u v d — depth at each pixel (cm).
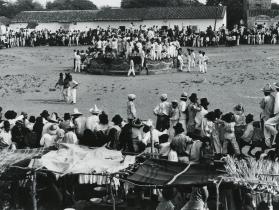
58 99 3189
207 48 6372
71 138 1659
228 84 3541
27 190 1509
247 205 1325
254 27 7544
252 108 2759
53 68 4741
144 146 1639
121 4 11244
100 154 1445
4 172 1388
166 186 1219
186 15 7900
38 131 1789
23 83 3828
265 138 1884
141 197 1505
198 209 1280
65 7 15125
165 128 2138
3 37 7225
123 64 4169
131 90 3409
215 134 1788
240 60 4938
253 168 1240
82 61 4503
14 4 15412
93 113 1925
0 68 4769
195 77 3919
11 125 1952
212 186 1340
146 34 5397
